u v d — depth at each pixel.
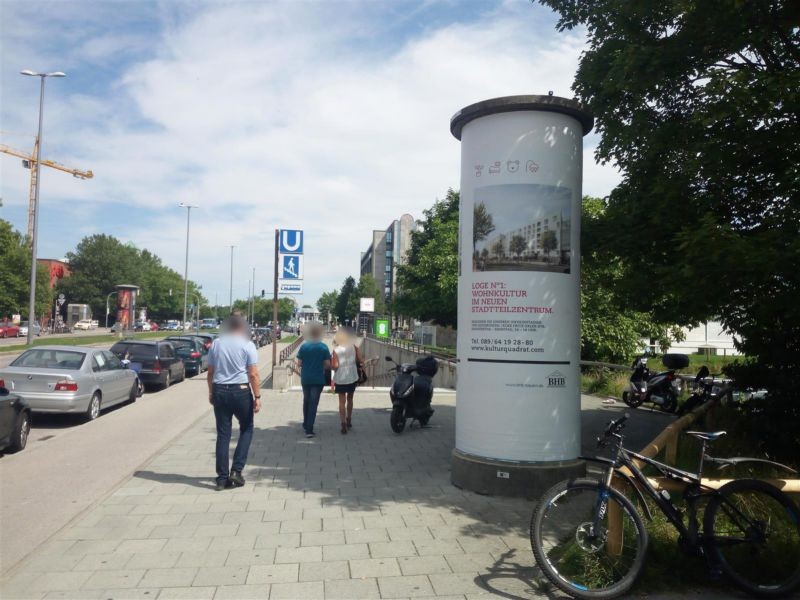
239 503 6.08
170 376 19.44
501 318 6.36
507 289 6.35
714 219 5.80
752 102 5.64
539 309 6.32
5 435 8.45
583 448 9.01
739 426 8.00
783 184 6.25
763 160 6.39
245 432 6.81
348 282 109.75
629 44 6.92
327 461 8.01
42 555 4.69
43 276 68.06
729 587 4.28
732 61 6.79
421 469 7.56
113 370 13.51
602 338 20.27
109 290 99.56
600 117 7.94
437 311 39.56
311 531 5.25
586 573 4.16
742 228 6.88
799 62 6.52
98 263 99.25
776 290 6.18
